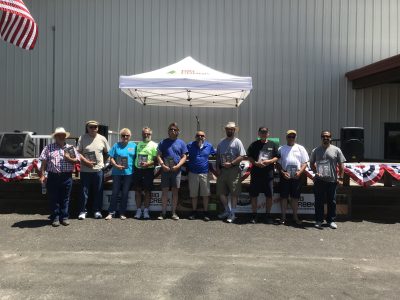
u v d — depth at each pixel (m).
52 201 6.76
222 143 7.28
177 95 10.59
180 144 7.27
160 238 6.13
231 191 7.21
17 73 12.15
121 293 4.08
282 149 7.21
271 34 11.83
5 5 7.02
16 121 12.17
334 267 4.97
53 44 12.05
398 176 7.59
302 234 6.50
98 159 7.27
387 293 4.17
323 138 6.89
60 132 6.73
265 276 4.62
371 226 7.05
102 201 7.69
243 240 6.09
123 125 12.01
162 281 4.42
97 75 12.02
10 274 4.60
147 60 11.91
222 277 4.56
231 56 11.80
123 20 11.94
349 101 11.89
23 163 7.79
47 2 12.02
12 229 6.55
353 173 7.57
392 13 11.85
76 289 4.18
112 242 5.89
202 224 7.03
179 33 11.85
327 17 11.87
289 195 7.39
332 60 11.89
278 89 11.84
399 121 11.90
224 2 11.81
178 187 7.31
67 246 5.68
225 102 11.38
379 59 11.88
